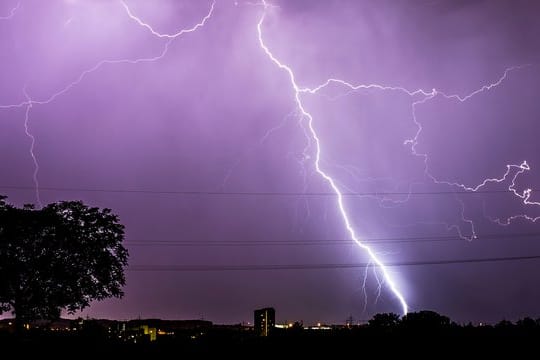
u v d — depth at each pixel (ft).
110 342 130.11
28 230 115.03
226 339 135.74
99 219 124.47
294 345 125.49
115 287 124.36
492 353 106.22
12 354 112.47
